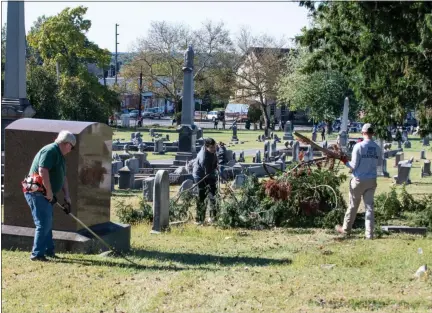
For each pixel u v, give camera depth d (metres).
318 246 11.17
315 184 14.32
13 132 9.80
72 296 7.27
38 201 8.95
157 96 86.44
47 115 54.34
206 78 84.56
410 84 14.34
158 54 83.69
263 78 82.88
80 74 65.81
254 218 13.82
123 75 83.56
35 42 68.19
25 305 6.90
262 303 7.05
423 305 6.98
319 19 16.02
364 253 10.34
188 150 36.84
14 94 25.31
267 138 62.56
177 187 23.56
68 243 9.62
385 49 14.20
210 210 14.28
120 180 23.73
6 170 9.85
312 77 68.12
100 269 8.62
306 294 7.43
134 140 48.50
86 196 9.88
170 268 8.87
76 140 9.66
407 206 15.52
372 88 14.83
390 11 13.03
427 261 9.56
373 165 12.06
